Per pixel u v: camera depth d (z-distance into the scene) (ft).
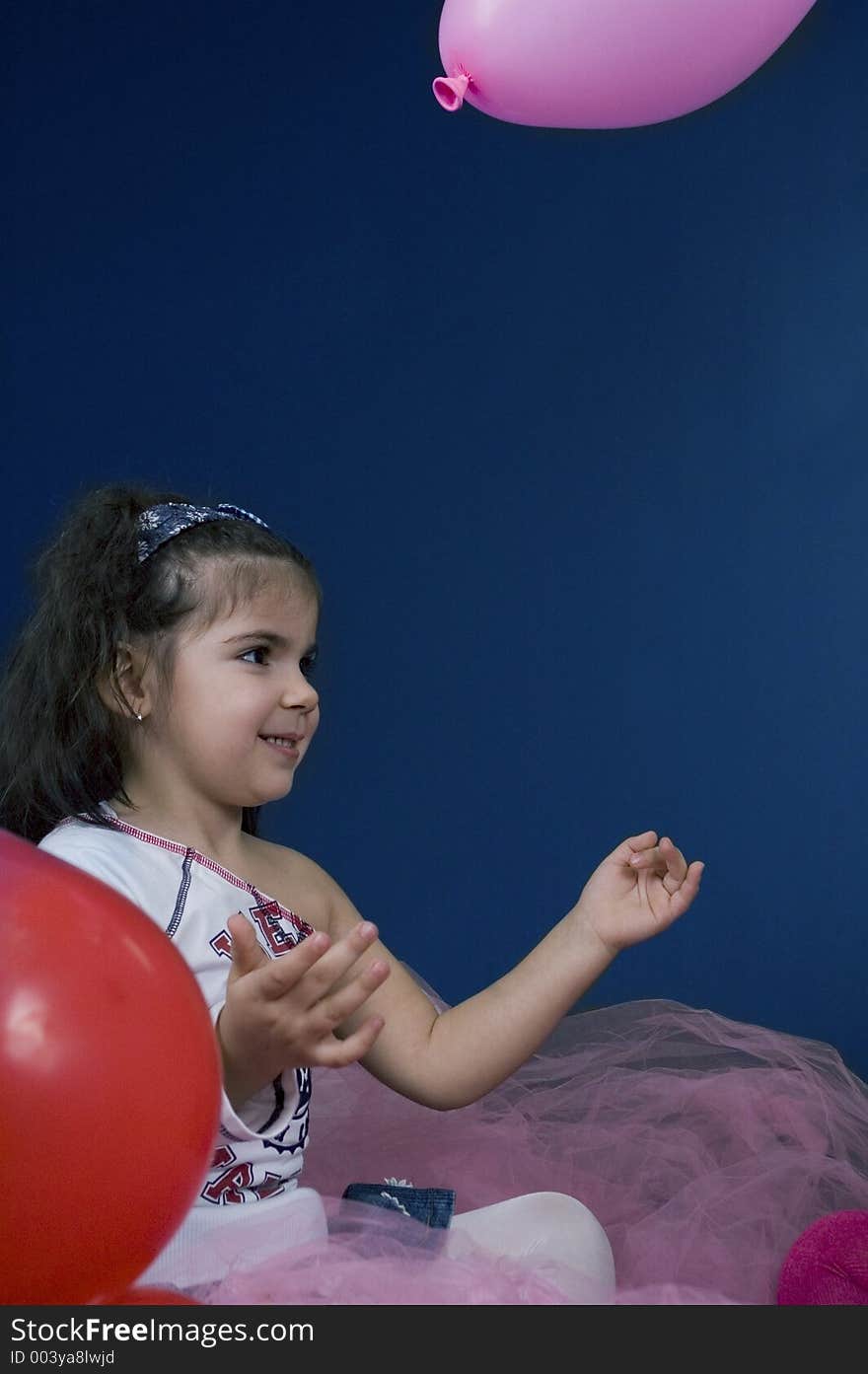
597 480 7.93
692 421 7.86
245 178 8.22
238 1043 2.81
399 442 8.07
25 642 4.05
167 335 8.19
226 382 8.15
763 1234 3.85
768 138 7.90
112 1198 2.06
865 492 7.67
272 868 4.00
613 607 7.88
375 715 8.02
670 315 7.92
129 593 3.79
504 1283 3.03
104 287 8.21
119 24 8.30
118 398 8.16
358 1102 4.79
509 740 7.93
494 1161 4.50
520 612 7.95
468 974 7.90
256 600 3.74
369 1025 2.87
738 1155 4.44
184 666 3.72
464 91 3.87
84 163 8.24
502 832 7.91
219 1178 3.28
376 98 8.20
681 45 3.66
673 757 7.79
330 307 8.15
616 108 3.83
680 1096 4.62
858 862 7.61
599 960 3.91
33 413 8.16
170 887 3.60
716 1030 5.04
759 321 7.84
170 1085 2.12
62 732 3.88
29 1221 2.02
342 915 4.17
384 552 8.05
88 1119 2.03
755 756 7.72
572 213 8.04
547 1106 4.76
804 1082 4.60
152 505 4.08
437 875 7.95
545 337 8.02
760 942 7.67
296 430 8.12
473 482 8.02
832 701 7.66
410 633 8.02
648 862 3.88
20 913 2.14
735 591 7.77
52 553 4.08
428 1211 3.79
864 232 7.77
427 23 8.19
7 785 3.98
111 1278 2.13
